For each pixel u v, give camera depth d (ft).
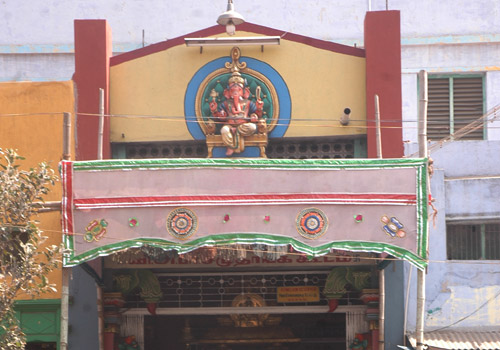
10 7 93.50
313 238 58.54
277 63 69.46
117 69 70.49
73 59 92.73
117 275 69.41
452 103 84.74
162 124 69.62
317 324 78.38
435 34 88.38
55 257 53.72
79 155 68.69
